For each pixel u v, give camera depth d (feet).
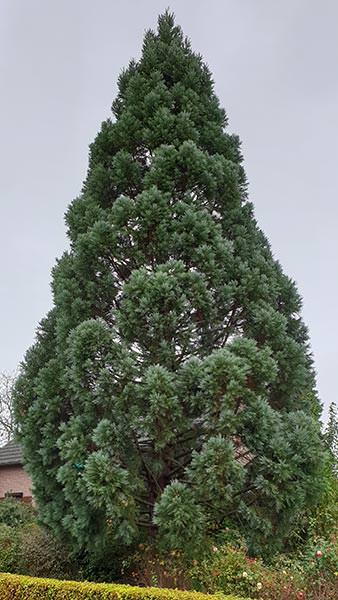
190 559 18.19
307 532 23.77
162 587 17.49
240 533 20.13
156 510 17.51
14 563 23.67
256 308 22.35
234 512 19.56
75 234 24.86
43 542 24.04
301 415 20.53
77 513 19.26
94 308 23.27
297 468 19.03
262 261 24.07
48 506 21.85
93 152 26.99
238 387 18.40
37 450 22.25
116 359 19.92
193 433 20.76
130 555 21.24
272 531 19.35
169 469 21.06
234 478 17.87
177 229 22.17
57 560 22.76
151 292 20.39
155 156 23.65
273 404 22.53
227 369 18.54
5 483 53.01
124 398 19.38
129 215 22.45
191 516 17.21
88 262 23.21
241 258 24.04
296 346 22.30
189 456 21.16
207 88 28.32
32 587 16.38
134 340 21.31
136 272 20.83
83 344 20.15
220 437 18.04
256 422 19.02
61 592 15.52
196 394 18.94
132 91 26.61
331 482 26.22
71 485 19.29
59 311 24.06
